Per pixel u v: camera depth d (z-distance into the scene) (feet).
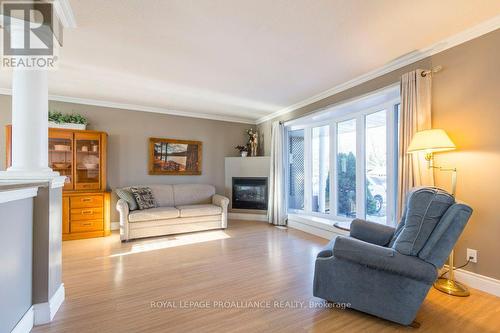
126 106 15.02
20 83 5.76
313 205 15.38
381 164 11.43
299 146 16.21
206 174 17.78
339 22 6.72
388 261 5.39
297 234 13.67
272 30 7.09
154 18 6.53
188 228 13.84
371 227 7.57
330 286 6.24
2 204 4.48
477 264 7.20
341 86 11.61
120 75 10.43
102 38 7.50
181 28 6.99
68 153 12.80
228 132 18.60
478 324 5.59
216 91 12.54
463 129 7.47
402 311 5.44
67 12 6.21
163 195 15.07
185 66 9.53
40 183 5.17
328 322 5.70
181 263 9.32
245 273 8.41
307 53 8.50
